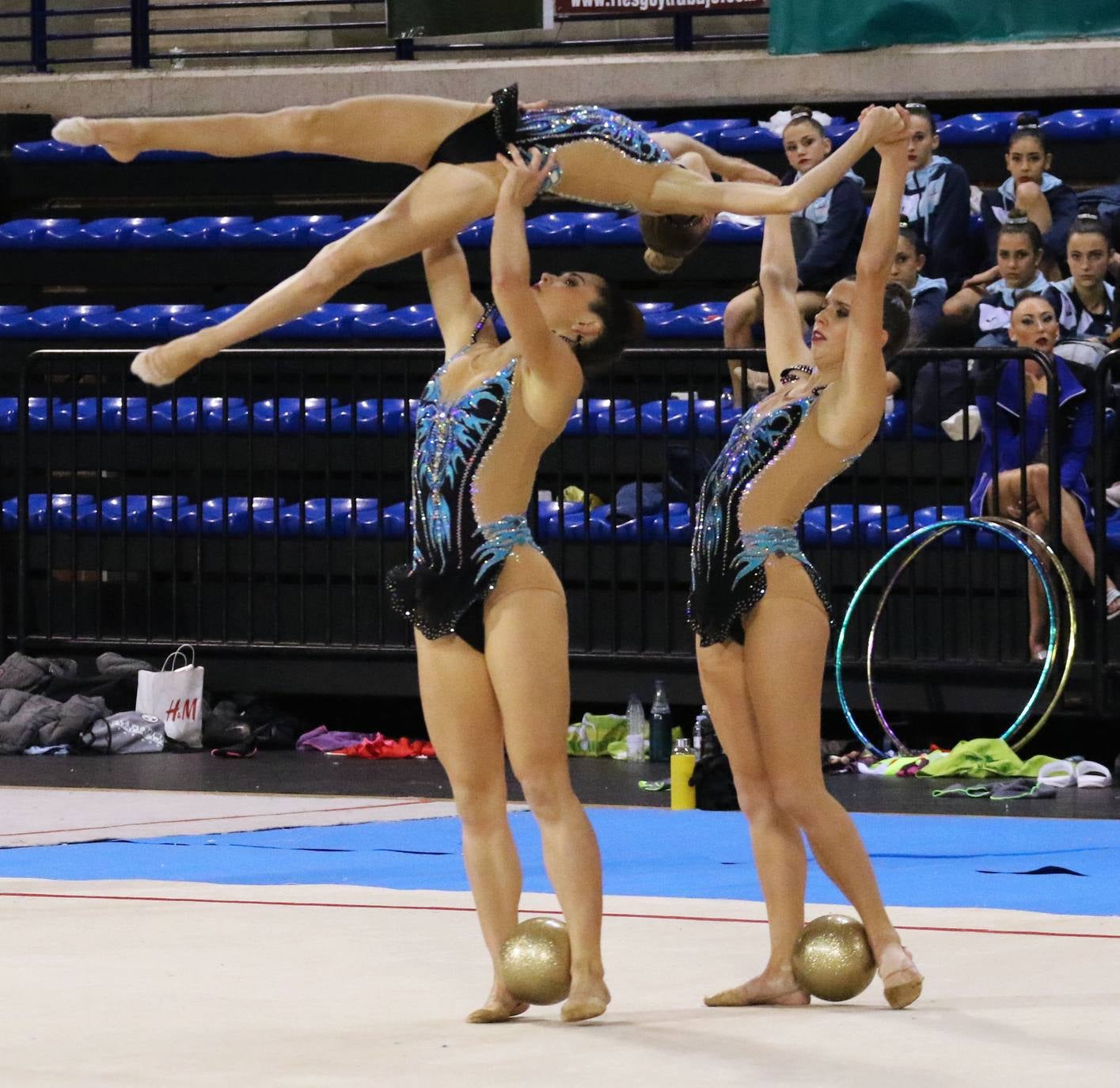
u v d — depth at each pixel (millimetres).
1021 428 29812
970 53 38344
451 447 13398
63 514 35688
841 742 30484
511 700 13211
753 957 15688
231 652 34406
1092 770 28234
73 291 42250
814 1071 11500
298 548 34250
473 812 13617
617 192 13453
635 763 31172
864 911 13695
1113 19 36719
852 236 33375
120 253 40875
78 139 12852
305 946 16219
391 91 42094
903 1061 11766
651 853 22031
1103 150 36719
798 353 14781
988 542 30641
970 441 32031
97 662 34656
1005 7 37625
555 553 32781
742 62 39875
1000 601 29953
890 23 38562
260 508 34562
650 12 39062
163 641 34406
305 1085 11250
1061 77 37875
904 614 31234
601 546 32562
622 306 14172
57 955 15812
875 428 13883
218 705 33906
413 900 18703
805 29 39219
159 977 14852
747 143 38375
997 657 30453
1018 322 31203
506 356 13531
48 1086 11250
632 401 34406
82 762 31344
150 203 43188
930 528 29125
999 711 30250
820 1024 13016
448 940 16516
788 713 13773
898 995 13445
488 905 13586
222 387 35781
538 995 13117
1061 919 17297
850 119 40031
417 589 13430
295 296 13469
